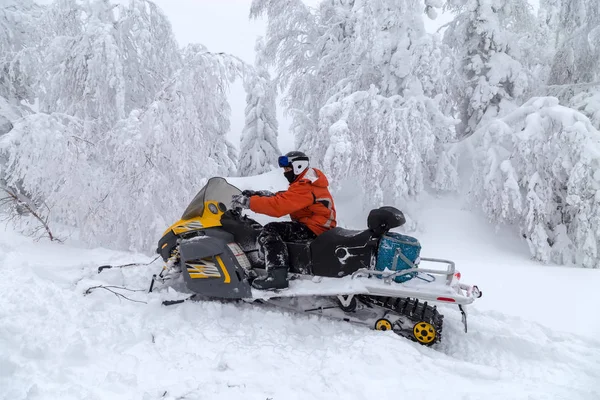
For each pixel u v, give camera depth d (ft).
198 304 14.05
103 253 20.16
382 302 13.46
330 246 13.56
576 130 30.27
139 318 12.80
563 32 44.24
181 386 8.92
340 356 10.70
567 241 31.81
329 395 8.82
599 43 40.29
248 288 13.53
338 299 13.96
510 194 32.14
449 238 33.22
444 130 36.68
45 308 12.23
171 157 22.24
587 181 30.25
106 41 24.03
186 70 22.84
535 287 20.67
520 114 34.24
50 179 20.36
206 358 10.44
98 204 21.59
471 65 39.93
